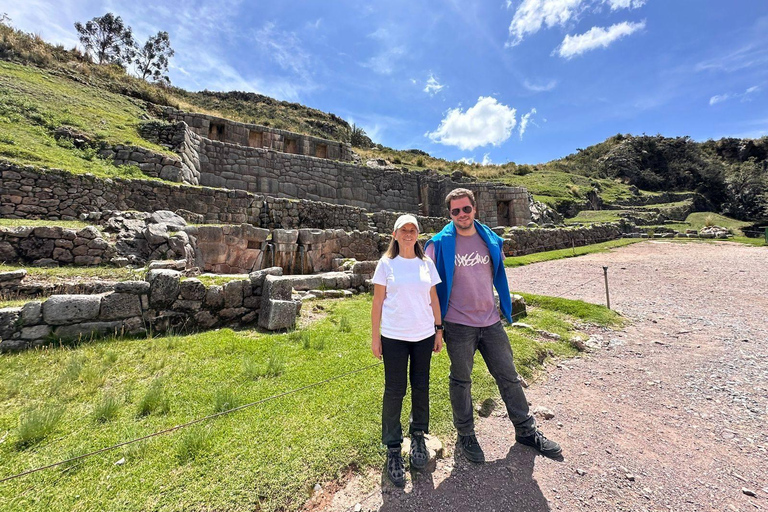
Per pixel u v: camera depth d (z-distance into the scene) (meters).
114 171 9.98
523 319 5.65
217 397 2.69
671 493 2.12
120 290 3.93
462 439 2.46
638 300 7.15
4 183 7.57
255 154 15.82
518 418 2.53
